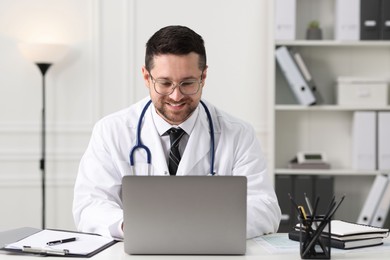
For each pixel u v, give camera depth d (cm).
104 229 204
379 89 388
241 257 178
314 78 411
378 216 377
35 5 410
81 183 226
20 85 410
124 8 412
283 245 194
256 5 415
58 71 411
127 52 412
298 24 409
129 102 414
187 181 178
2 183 410
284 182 384
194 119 229
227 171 230
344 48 410
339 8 383
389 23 383
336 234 190
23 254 180
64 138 412
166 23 414
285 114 412
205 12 414
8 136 411
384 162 384
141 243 180
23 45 387
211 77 416
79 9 411
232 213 179
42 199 403
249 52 416
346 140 412
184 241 180
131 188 178
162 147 229
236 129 237
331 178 384
